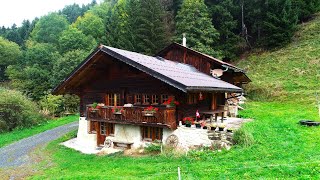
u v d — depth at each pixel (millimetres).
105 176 10703
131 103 17109
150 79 16312
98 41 53562
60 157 16047
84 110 19656
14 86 47438
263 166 9898
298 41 42156
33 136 24125
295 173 9039
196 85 13211
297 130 15484
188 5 41125
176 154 13234
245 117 22406
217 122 18609
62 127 27719
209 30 40375
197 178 9469
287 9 43531
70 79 17656
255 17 46812
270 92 32406
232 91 18453
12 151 18797
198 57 24234
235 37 45312
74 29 53625
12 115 27531
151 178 9883
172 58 25812
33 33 71938
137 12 42969
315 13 47875
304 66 35625
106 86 18297
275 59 40125
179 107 15133
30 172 13305
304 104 26703
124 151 15766
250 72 39438
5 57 61250
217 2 50312
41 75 44781
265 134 14641
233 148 12930
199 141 14016
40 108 36625
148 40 39938
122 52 15812
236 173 9555
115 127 17312
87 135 19062
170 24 48500
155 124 14656
